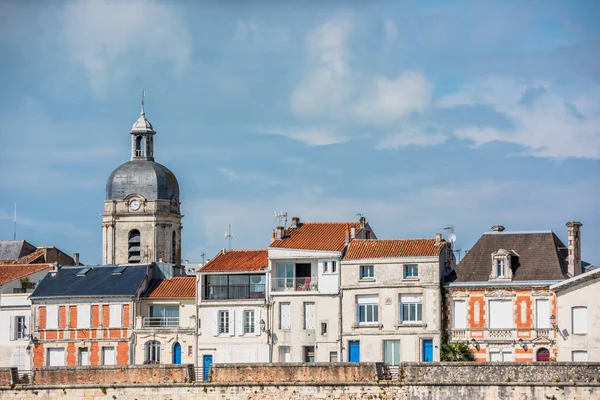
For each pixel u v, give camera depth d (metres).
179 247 198.25
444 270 128.12
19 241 179.75
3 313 140.62
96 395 117.50
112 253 194.25
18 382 120.19
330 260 129.12
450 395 107.94
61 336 137.62
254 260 133.75
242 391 113.62
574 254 124.62
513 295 123.06
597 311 112.94
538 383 105.44
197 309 133.00
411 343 125.31
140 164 195.75
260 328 130.62
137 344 134.88
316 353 128.62
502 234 126.88
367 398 110.12
